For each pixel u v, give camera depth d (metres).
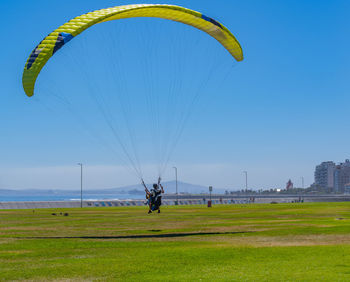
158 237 27.22
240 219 43.31
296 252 20.16
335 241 24.06
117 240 25.80
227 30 31.83
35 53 24.92
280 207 80.56
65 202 97.00
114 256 19.72
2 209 80.75
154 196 29.48
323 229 30.48
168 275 15.59
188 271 16.22
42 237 27.78
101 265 17.56
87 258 19.30
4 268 17.16
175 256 19.44
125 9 26.88
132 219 45.38
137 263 17.88
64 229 33.47
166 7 28.41
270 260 18.22
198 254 19.88
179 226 35.28
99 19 25.94
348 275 15.21
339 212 56.25
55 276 15.67
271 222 38.16
